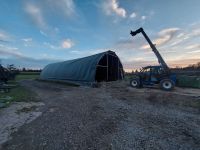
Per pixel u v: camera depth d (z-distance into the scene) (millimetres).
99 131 4086
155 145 3322
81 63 18094
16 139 3660
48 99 8672
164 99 8016
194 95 8992
